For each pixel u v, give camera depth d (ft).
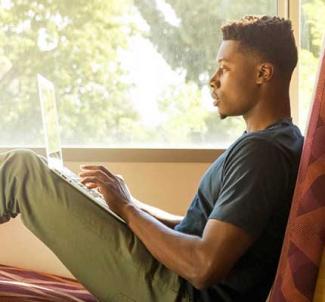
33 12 7.39
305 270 3.74
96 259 4.43
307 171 3.85
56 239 4.50
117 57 7.41
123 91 7.43
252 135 4.26
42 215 4.49
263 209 4.00
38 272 6.77
